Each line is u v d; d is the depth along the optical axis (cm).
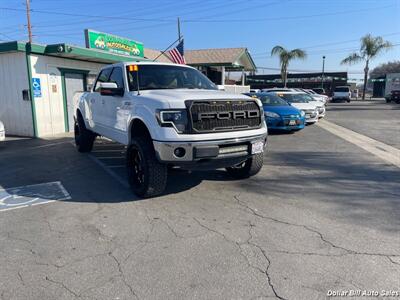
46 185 609
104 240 392
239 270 328
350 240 390
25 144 1047
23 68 1154
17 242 389
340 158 845
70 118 1347
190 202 515
